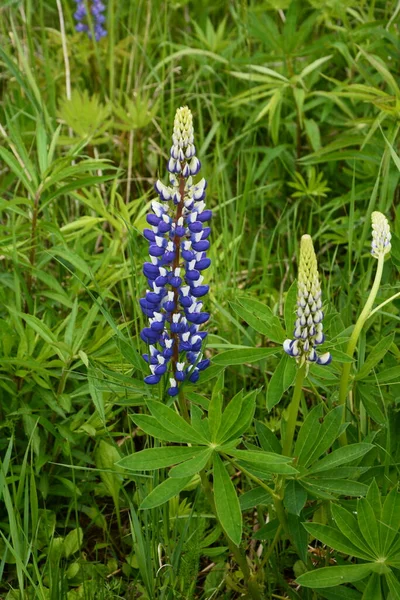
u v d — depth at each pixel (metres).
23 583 1.19
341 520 1.05
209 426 1.02
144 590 1.23
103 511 1.37
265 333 1.13
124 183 1.89
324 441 1.10
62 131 1.96
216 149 1.83
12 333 1.31
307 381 1.22
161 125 1.87
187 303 1.07
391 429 1.22
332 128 1.90
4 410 1.34
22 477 1.18
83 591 1.21
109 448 1.31
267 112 1.90
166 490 1.02
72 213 1.76
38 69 2.08
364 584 1.10
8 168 1.83
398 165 1.34
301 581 1.04
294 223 1.67
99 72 2.10
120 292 1.59
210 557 1.28
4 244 1.43
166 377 1.13
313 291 1.00
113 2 2.15
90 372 1.21
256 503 1.12
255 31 1.84
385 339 1.19
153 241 1.07
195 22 2.03
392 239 1.24
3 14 2.18
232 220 1.71
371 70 1.85
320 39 1.81
